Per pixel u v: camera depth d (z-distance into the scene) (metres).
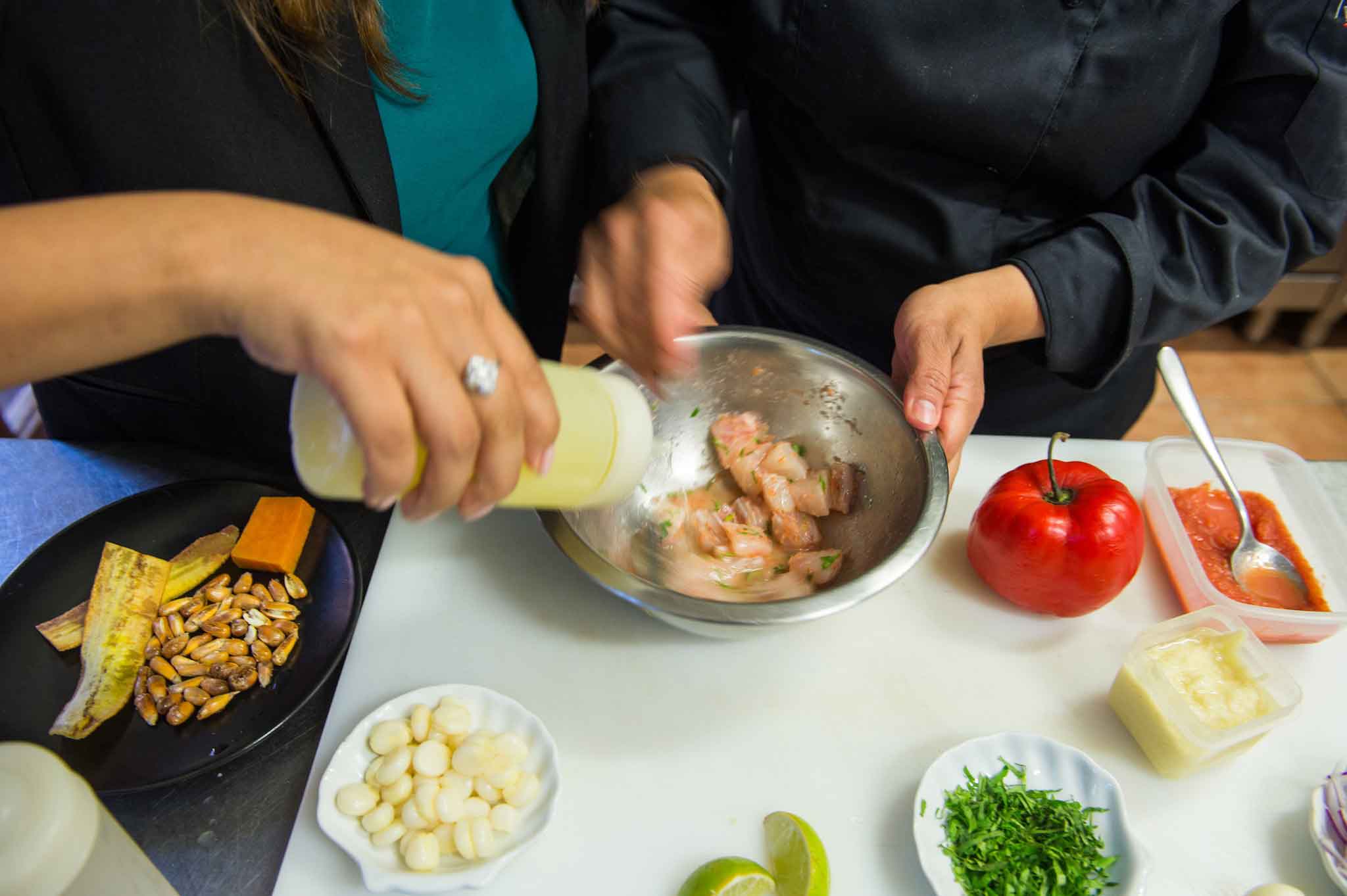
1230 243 0.92
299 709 0.71
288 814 0.70
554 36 0.99
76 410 1.01
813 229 1.08
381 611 0.83
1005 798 0.68
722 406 0.97
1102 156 0.94
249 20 0.71
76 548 0.82
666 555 0.90
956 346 0.84
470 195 1.05
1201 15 0.84
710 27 1.12
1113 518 0.77
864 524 0.88
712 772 0.72
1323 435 2.21
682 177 0.94
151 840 0.67
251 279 0.42
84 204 0.43
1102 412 1.22
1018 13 0.86
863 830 0.69
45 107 0.73
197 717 0.72
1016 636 0.83
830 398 0.92
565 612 0.84
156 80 0.72
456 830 0.64
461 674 0.78
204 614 0.78
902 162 0.99
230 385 0.95
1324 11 0.84
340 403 0.42
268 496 0.87
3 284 0.40
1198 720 0.70
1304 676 0.79
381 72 0.81
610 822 0.69
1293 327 2.50
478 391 0.45
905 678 0.79
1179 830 0.69
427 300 0.45
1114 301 0.91
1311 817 0.67
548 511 0.77
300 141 0.80
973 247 1.02
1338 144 0.88
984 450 1.01
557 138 1.05
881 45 0.89
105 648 0.73
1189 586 0.83
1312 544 0.88
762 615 0.68
